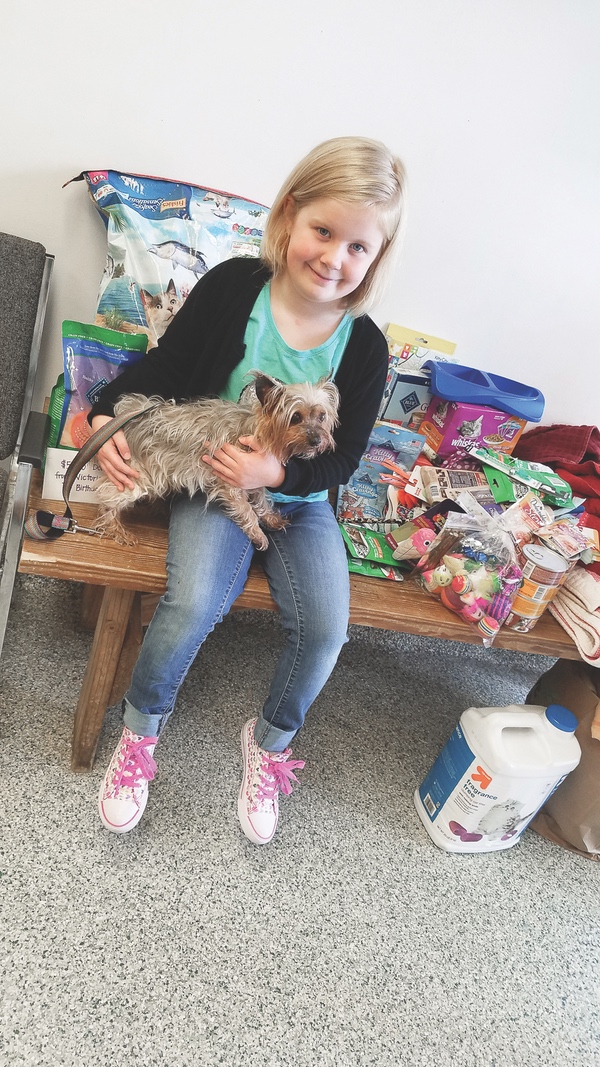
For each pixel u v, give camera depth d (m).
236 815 1.32
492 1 1.40
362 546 1.48
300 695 1.21
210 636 1.80
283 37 1.37
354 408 1.27
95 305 1.62
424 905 1.29
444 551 1.40
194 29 1.34
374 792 1.51
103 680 1.19
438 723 1.79
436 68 1.45
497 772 1.30
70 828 1.19
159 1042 0.95
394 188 1.06
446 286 1.72
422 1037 1.07
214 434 1.14
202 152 1.48
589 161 1.61
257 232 1.52
